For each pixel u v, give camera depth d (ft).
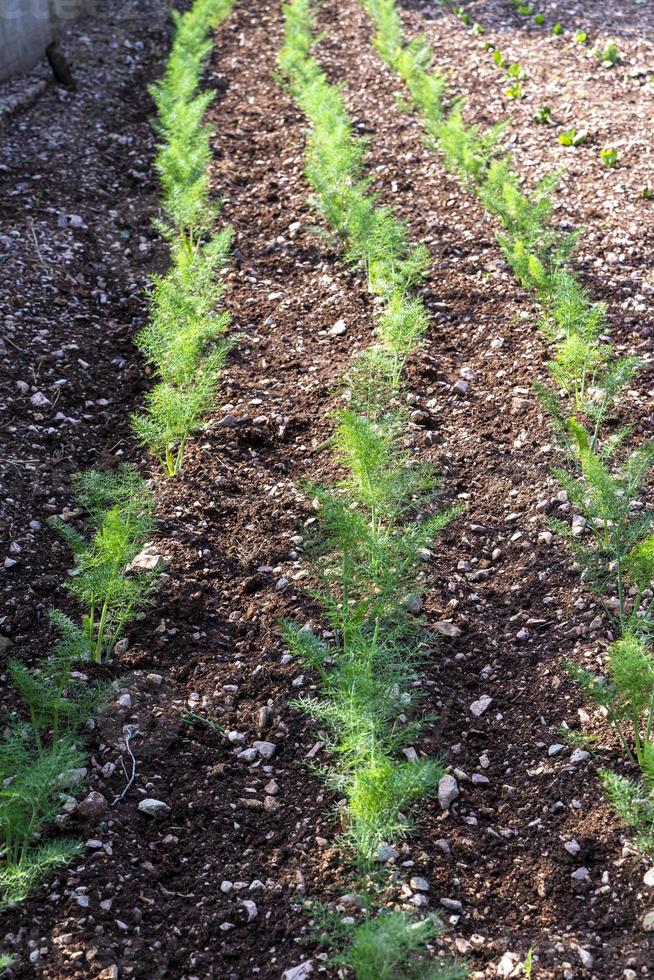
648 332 9.96
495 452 9.07
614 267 10.64
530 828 7.16
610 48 15.52
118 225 11.96
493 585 8.28
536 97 14.61
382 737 7.39
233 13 19.62
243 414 9.50
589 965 6.63
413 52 16.01
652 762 6.76
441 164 12.96
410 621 7.89
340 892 6.88
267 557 8.45
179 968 6.68
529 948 6.71
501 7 18.70
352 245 10.88
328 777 7.19
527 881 6.97
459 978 6.51
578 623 7.96
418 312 9.61
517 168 12.61
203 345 9.66
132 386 9.85
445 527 8.62
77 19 18.30
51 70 15.79
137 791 7.27
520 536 8.50
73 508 8.82
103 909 6.82
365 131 14.15
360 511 8.57
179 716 7.61
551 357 9.77
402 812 7.21
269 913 6.84
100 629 7.78
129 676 7.73
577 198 11.71
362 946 6.26
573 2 18.78
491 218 11.49
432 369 9.76
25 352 9.99
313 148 12.79
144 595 8.13
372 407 9.37
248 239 11.62
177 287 10.33
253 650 7.95
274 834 7.14
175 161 11.29
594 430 9.07
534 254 10.59
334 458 8.54
